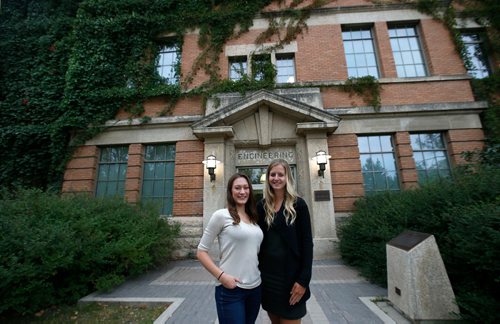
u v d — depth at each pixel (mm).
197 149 9992
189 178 9711
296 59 10867
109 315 4277
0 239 4289
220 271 2232
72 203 6156
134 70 10859
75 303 4750
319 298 4754
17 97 10945
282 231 2387
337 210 9125
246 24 11305
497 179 4816
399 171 9609
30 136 10117
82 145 10219
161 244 7543
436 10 11031
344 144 9734
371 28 11391
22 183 9859
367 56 11109
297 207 2459
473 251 3783
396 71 10570
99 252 5297
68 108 10219
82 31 10977
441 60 10516
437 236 4820
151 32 11383
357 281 5832
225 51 11141
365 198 8742
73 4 12312
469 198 4770
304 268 2289
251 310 2307
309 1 11547
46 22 11945
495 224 3598
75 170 10016
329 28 11141
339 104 10234
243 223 2402
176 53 11531
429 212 5207
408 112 9836
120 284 5809
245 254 2299
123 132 10383
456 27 10883
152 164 10328
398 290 4090
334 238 8648
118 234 6254
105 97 10375
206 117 9492
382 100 10172
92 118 10297
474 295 3580
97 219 5902
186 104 10602
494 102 9758
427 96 10094
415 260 3830
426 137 9945
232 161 9852
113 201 7332
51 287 4605
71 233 4816
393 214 6148
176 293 5164
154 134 10312
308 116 9477
